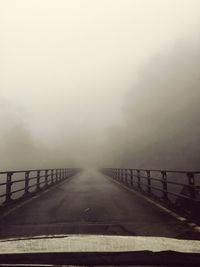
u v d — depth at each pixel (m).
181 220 9.20
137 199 15.10
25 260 4.52
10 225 8.70
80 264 4.45
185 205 10.47
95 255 4.59
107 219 9.47
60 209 11.98
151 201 14.20
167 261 4.53
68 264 4.43
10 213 11.11
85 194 18.11
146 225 8.41
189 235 7.07
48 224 8.77
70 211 11.38
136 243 5.36
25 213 11.09
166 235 7.06
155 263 4.51
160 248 4.93
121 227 8.12
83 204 13.38
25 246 5.22
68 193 18.91
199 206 9.21
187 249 4.92
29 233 7.46
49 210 11.75
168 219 9.40
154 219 9.40
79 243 5.40
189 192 9.58
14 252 4.74
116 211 11.16
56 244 5.34
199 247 5.10
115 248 4.95
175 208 11.34
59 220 9.45
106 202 13.98
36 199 15.70
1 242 5.65
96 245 5.20
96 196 16.75
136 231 7.55
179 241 5.66
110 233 7.30
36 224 8.82
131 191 19.97
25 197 15.94
